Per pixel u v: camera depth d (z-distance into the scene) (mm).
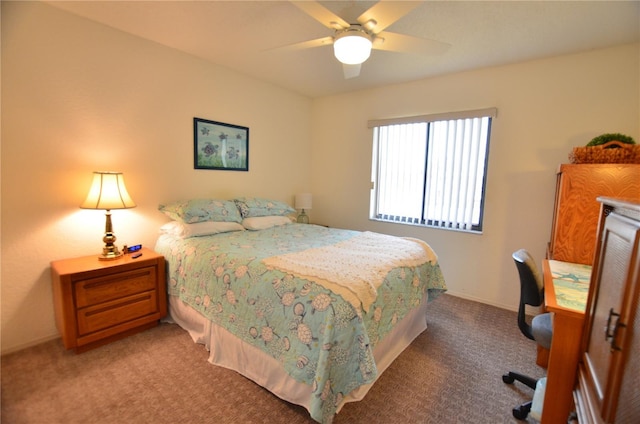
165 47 2674
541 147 2707
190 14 2111
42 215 2113
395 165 3660
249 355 1784
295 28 2283
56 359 1964
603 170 1966
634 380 675
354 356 1482
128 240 2580
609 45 2350
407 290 2082
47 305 2168
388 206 3779
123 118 2465
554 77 2605
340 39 1645
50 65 2070
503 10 1898
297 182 4234
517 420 1565
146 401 1631
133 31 2396
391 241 2549
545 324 1660
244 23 2215
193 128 2953
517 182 2842
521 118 2773
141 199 2635
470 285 3197
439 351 2188
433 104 3262
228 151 3299
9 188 1973
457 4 1838
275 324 1625
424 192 3455
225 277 1938
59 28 2088
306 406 1521
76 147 2232
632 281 743
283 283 1645
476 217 3148
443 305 3025
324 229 3104
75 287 1946
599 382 889
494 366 2016
